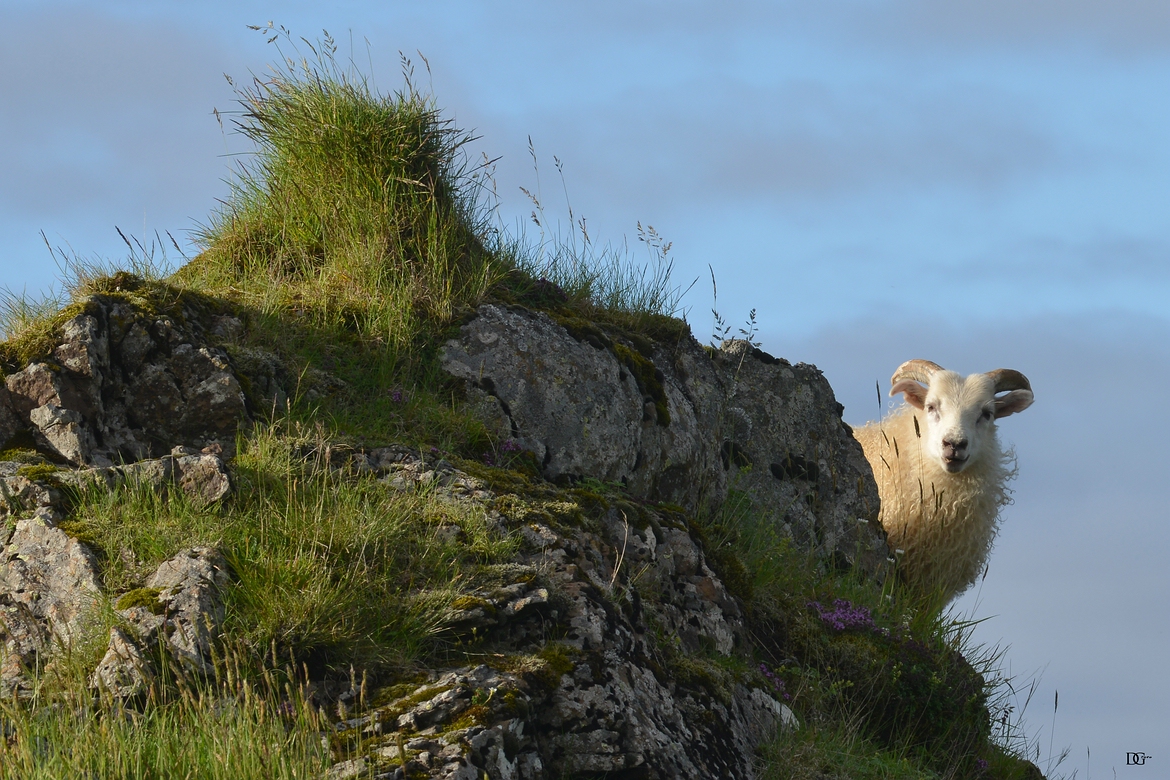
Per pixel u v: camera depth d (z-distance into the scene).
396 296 15.02
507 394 14.48
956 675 14.72
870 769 11.74
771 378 19.94
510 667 8.87
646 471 15.45
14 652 8.63
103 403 11.59
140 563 9.25
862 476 20.00
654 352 17.70
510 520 10.91
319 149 16.36
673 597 12.46
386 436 12.84
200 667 8.32
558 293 17.56
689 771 9.10
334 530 9.68
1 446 10.96
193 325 12.93
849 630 14.68
